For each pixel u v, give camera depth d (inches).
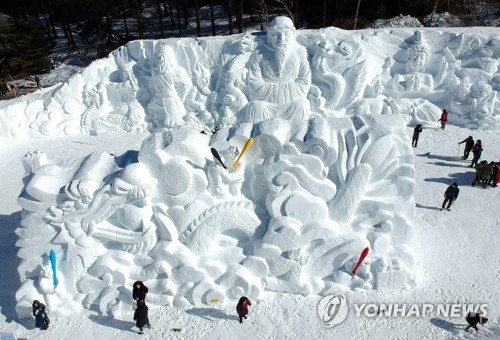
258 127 463.5
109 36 1542.8
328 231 452.4
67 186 447.5
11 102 887.1
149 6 1845.5
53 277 446.6
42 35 1504.7
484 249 516.1
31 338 425.1
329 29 849.5
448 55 822.5
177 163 438.9
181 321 434.3
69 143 848.9
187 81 852.0
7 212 652.7
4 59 1443.2
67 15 1811.0
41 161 484.4
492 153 722.2
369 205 467.5
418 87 825.5
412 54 826.8
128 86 874.8
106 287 446.9
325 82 817.5
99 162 473.4
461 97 809.5
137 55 880.9
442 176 669.3
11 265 530.0
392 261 454.9
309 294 453.7
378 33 842.2
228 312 441.1
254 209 471.2
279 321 429.4
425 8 1412.4
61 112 882.8
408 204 466.6
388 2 1443.2
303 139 457.1
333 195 466.6
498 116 794.2
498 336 400.5
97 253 453.1
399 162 469.7
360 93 810.8
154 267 445.7
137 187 436.8
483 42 805.9
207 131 839.7
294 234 447.5
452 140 767.7
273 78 809.5
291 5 1370.6
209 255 458.9
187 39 869.8
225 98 826.2
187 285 448.5
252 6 1531.7
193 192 452.4
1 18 1546.5
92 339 421.4
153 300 449.4
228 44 836.6
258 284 449.1
